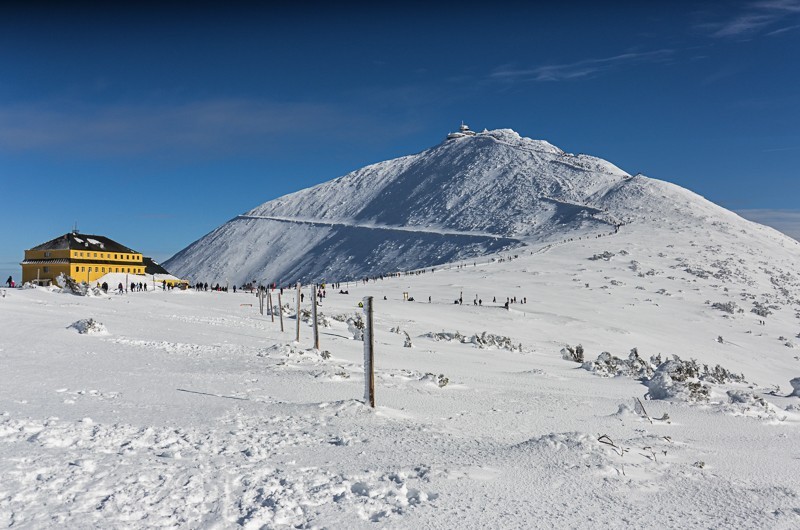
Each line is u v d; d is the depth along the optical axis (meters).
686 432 13.52
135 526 5.72
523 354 38.69
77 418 10.35
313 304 25.45
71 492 6.49
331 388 16.41
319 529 6.04
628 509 7.41
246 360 21.41
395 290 88.81
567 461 9.31
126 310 40.72
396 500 7.10
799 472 9.97
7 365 16.70
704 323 76.06
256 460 8.47
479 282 98.69
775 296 99.56
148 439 9.21
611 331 62.31
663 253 128.38
